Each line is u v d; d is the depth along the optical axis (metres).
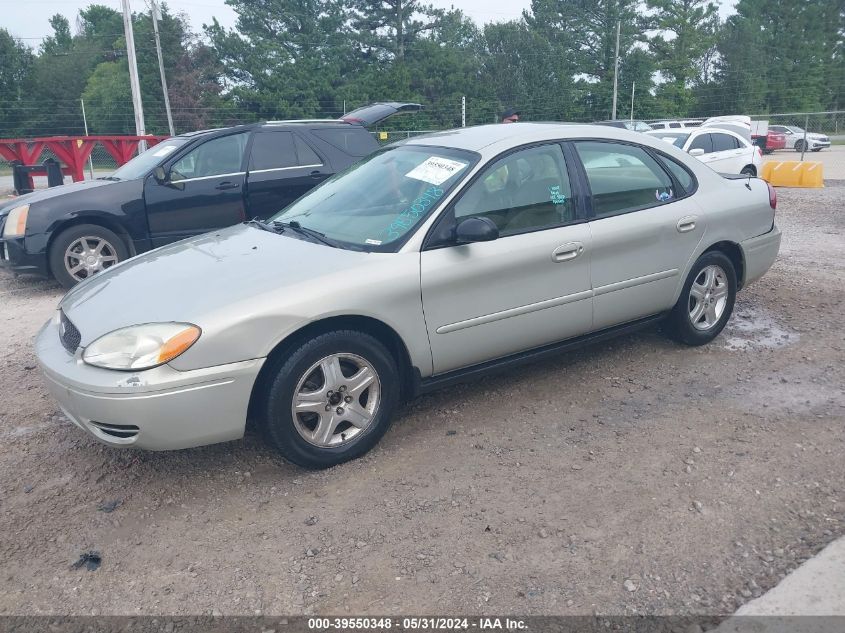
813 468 3.50
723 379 4.62
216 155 7.74
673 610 2.60
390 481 3.51
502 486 3.43
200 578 2.86
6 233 7.17
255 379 3.31
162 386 3.14
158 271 3.81
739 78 60.44
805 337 5.41
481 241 3.68
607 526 3.09
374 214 4.04
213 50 55.31
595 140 4.53
